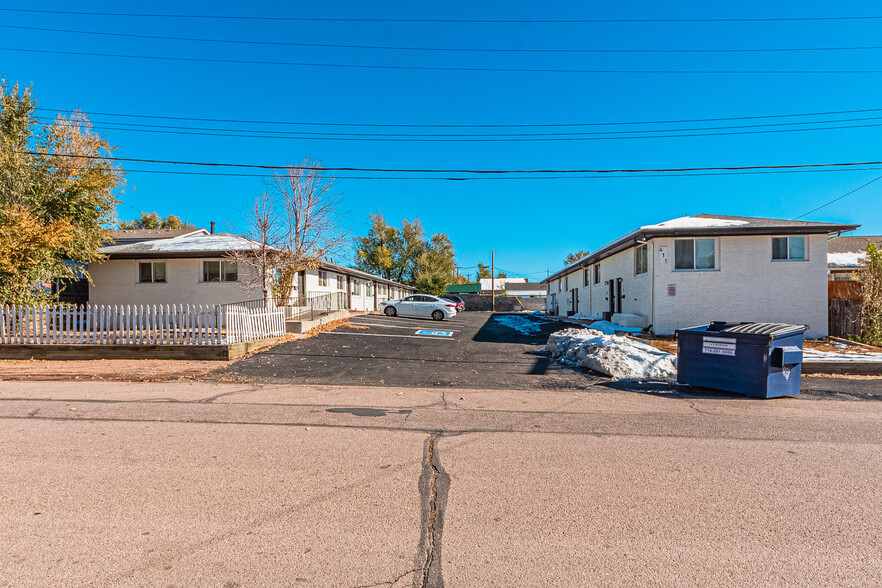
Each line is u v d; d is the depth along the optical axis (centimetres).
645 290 1809
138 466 461
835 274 2234
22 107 1861
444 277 6381
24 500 382
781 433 600
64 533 330
